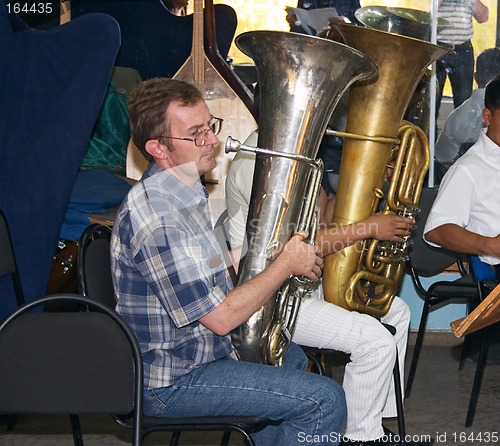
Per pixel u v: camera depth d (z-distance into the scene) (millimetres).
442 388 3912
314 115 2326
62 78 2947
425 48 2730
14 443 3062
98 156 3639
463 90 4449
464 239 3172
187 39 4168
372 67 2445
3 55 2951
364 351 2699
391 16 4410
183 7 4176
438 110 4453
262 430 2287
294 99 2314
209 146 2131
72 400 1875
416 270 3695
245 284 2113
